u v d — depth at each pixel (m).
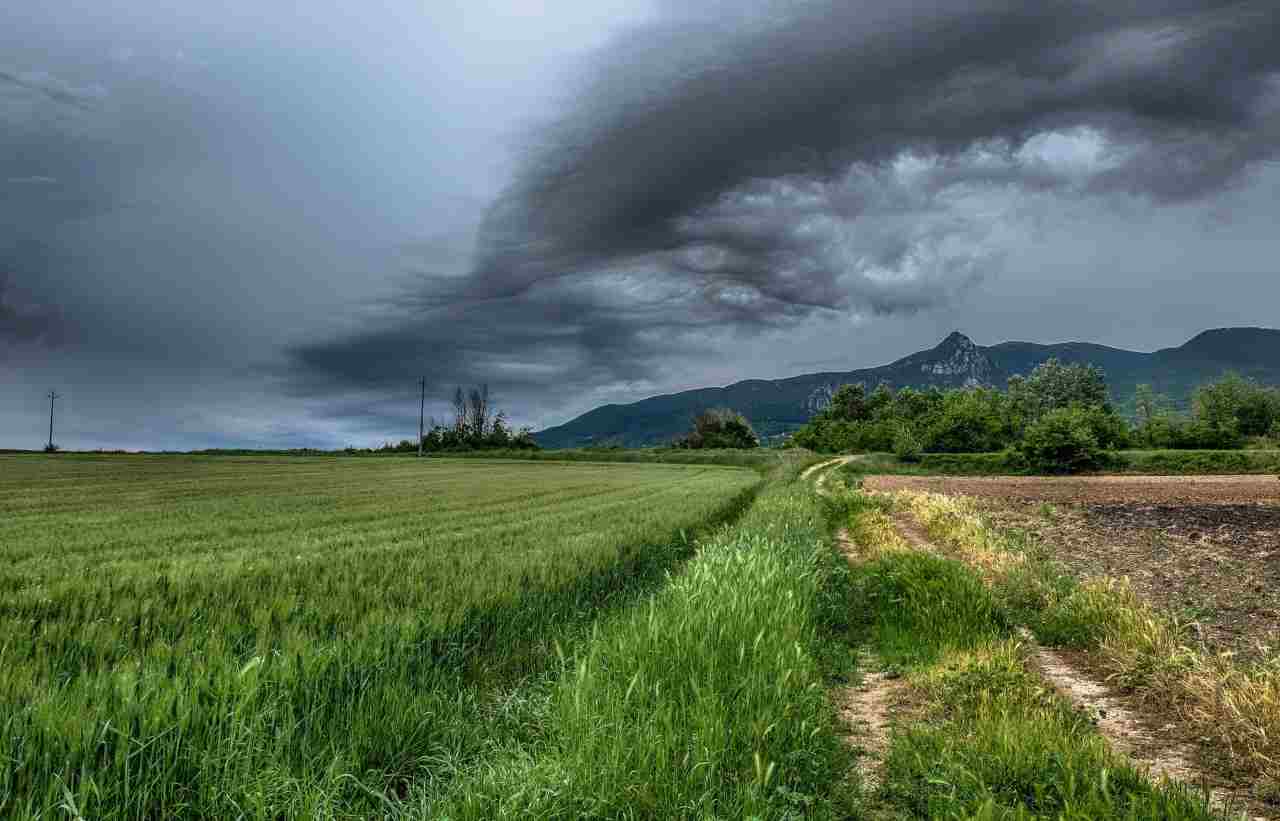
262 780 3.72
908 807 4.45
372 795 3.99
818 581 10.83
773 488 37.16
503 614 7.89
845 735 5.82
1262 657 7.18
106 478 48.47
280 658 5.37
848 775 4.90
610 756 4.13
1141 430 84.94
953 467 70.38
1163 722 5.98
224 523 20.67
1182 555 15.15
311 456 110.62
